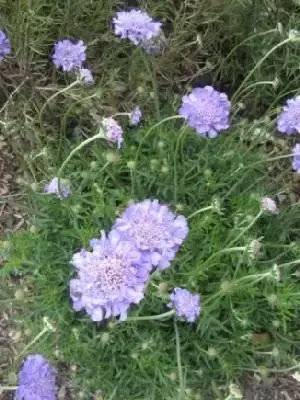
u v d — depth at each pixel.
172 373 0.52
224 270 0.57
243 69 0.71
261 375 0.58
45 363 0.49
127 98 0.68
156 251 0.42
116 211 0.55
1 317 0.60
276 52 0.69
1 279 0.59
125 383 0.55
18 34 0.64
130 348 0.55
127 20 0.56
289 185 0.65
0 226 0.63
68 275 0.56
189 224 0.57
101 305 0.40
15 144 0.65
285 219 0.61
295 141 0.70
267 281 0.56
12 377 0.50
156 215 0.43
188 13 0.72
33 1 0.64
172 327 0.57
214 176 0.60
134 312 0.53
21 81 0.67
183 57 0.71
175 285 0.55
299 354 0.61
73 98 0.64
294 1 0.65
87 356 0.55
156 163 0.58
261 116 0.71
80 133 0.65
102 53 0.70
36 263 0.56
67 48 0.60
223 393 0.58
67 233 0.56
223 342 0.56
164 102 0.69
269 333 0.60
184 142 0.62
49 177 0.61
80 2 0.65
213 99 0.54
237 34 0.70
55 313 0.55
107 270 0.40
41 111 0.61
